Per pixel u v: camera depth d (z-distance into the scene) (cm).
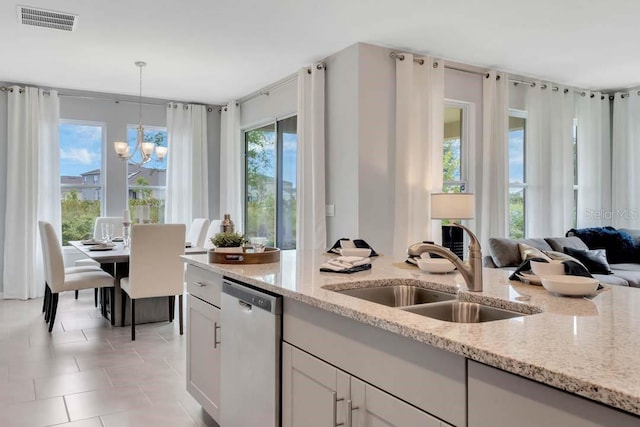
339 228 454
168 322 450
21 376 304
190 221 649
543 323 119
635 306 140
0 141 557
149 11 357
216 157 686
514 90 555
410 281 193
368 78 435
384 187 444
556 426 83
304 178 482
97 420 244
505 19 376
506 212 520
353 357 135
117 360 337
